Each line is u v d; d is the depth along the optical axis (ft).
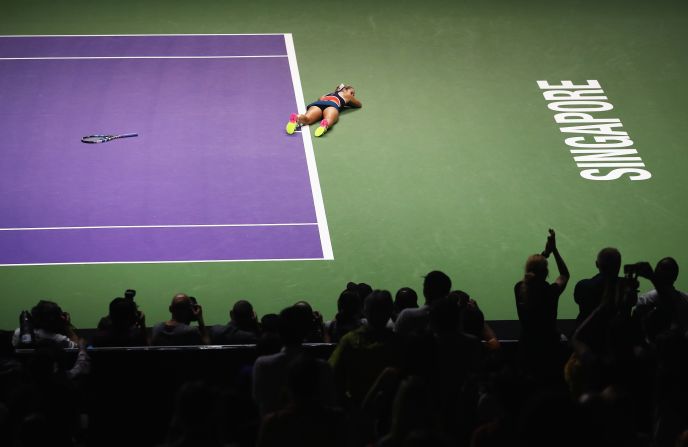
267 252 51.19
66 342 34.63
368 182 57.88
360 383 26.22
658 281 33.37
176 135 62.23
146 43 73.72
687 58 72.79
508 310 47.24
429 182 58.03
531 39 75.00
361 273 49.80
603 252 31.68
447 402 25.71
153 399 29.19
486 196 56.80
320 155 60.54
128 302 31.91
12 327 44.65
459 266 50.65
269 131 63.05
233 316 33.24
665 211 55.52
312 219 54.19
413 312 30.12
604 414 21.49
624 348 25.52
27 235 51.96
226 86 68.23
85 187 56.54
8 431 24.09
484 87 68.69
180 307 33.04
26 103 65.26
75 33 74.69
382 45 73.92
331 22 77.25
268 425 21.03
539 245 52.47
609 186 57.77
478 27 76.64
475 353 26.17
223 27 76.38
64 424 24.53
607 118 65.05
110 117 64.08
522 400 20.88
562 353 30.25
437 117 65.00
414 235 53.11
